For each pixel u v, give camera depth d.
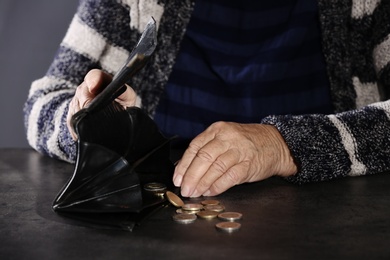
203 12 1.60
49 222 0.89
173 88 1.62
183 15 1.57
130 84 1.60
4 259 0.75
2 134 2.10
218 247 0.78
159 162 1.05
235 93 1.60
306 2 1.55
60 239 0.81
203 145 1.06
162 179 1.06
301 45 1.56
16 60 2.06
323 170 1.10
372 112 1.20
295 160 1.11
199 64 1.61
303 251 0.76
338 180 1.13
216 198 1.01
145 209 0.91
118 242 0.80
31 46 2.06
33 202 1.00
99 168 0.89
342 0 1.50
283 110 1.58
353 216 0.90
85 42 1.54
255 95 1.58
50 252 0.77
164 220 0.89
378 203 0.97
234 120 1.61
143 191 0.98
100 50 1.56
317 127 1.14
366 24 1.50
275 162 1.10
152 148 1.04
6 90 2.08
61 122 1.35
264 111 1.59
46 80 1.54
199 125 1.61
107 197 0.89
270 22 1.58
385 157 1.16
